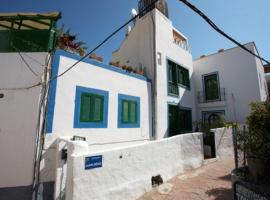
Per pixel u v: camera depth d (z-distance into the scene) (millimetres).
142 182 5496
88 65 7457
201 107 14867
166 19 12375
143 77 10117
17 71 6039
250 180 4621
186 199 5035
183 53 14055
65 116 6410
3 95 5801
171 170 6773
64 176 5414
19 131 5625
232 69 13945
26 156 5473
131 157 5332
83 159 4184
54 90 6234
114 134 8047
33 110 5777
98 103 7613
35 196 5242
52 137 5957
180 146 7488
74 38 7586
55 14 6473
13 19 6523
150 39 11141
